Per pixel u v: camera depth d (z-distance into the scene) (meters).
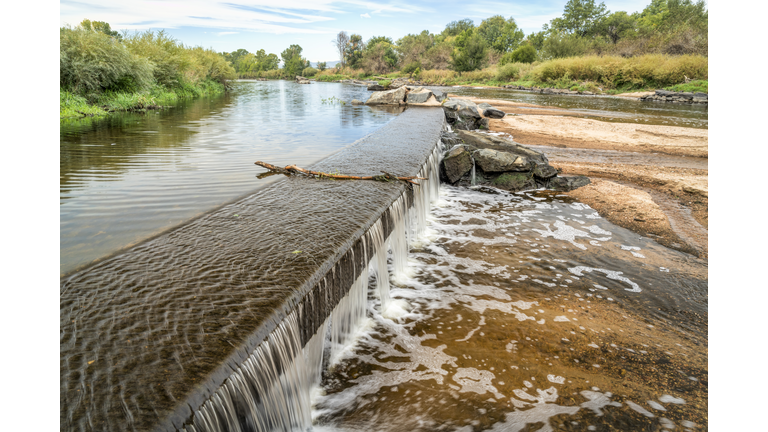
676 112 24.14
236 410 2.21
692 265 5.59
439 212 7.78
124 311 2.57
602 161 11.59
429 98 21.81
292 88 44.66
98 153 9.00
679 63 37.97
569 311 4.49
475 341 3.96
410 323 4.25
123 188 6.39
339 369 3.55
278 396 2.66
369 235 4.32
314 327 3.23
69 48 17.80
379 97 22.66
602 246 6.22
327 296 3.41
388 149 8.39
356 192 5.37
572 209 7.92
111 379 1.99
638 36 56.97
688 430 2.92
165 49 28.12
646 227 6.93
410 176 6.25
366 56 93.31
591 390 3.33
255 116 16.80
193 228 4.00
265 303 2.73
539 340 3.98
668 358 3.73
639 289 4.98
